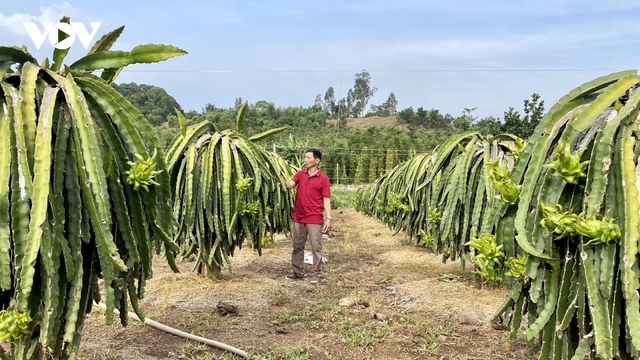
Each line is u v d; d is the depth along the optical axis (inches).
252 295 162.1
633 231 56.6
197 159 164.1
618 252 60.1
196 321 138.3
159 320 137.4
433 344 123.6
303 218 192.1
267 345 123.2
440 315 146.2
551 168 65.4
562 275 66.0
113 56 79.1
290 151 574.9
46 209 62.3
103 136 71.9
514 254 72.9
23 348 66.8
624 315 62.9
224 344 119.0
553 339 68.0
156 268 200.8
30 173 62.6
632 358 65.4
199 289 162.2
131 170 72.1
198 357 112.7
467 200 157.3
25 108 64.4
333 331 135.0
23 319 62.7
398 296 168.7
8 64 71.3
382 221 367.9
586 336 61.9
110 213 68.4
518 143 80.7
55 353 73.7
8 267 61.9
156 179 78.1
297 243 195.0
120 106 73.4
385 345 124.8
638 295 56.7
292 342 125.7
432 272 202.5
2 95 67.1
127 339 121.2
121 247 75.3
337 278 199.5
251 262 220.5
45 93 68.5
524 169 71.3
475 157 162.2
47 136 63.9
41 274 64.5
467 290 164.6
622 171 58.9
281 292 168.7
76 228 67.6
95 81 73.9
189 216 157.2
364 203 457.1
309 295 172.7
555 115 70.3
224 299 157.2
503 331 132.2
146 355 112.5
